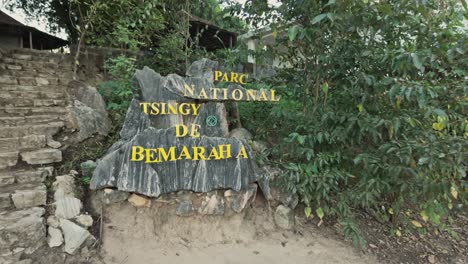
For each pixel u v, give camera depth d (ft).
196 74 11.03
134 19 18.52
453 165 7.81
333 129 9.49
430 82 8.39
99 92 15.84
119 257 8.64
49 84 16.57
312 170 9.89
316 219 11.32
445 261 10.48
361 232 10.88
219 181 10.02
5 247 7.75
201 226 10.01
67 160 11.39
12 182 9.53
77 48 18.83
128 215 9.61
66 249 8.21
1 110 13.05
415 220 12.19
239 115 13.14
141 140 9.35
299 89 11.29
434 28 8.37
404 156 8.05
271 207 11.06
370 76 8.07
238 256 9.40
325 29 9.07
